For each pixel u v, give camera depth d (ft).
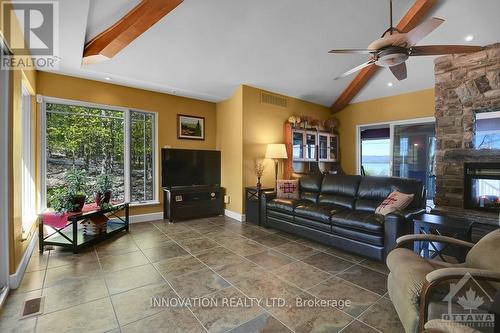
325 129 19.04
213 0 8.84
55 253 9.46
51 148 11.87
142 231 12.44
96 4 7.84
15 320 5.56
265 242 10.94
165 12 8.37
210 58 11.98
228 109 16.03
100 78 12.63
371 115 17.98
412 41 7.23
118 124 13.80
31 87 10.11
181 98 15.75
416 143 16.40
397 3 10.09
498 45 10.62
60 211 9.62
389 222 8.43
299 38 11.51
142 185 14.55
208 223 14.14
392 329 5.33
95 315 5.77
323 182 13.10
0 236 6.73
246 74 13.78
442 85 12.23
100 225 10.89
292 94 16.99
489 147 10.85
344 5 9.98
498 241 5.17
